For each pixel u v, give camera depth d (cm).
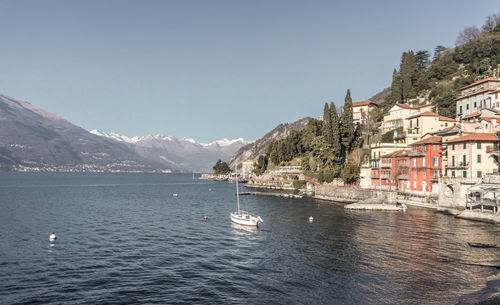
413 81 17500
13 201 13012
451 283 3716
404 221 7400
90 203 12400
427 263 4400
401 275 3984
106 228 7144
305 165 16938
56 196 15562
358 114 17712
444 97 13475
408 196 10050
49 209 10481
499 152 8031
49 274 4159
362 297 3397
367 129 15662
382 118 16350
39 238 6125
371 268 4244
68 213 9550
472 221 7269
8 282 3875
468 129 8900
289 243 5625
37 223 7775
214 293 3572
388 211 9031
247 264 4531
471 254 4772
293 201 12594
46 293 3575
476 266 4262
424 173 9750
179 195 16362
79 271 4278
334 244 5475
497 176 7456
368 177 12512
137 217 8775
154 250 5291
